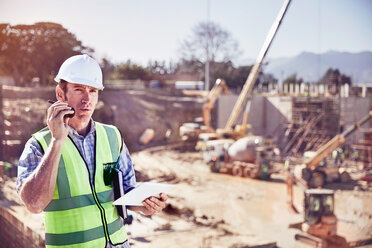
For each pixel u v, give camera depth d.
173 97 16.83
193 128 16.84
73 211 1.29
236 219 8.05
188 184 11.31
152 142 16.11
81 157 1.33
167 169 12.72
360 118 18.72
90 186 1.34
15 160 8.39
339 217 8.90
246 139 13.70
